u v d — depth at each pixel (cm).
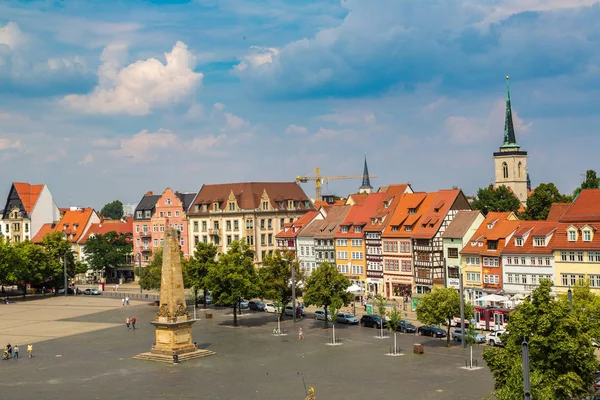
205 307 14875
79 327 12862
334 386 7775
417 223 15075
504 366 5728
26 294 19112
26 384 8419
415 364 8788
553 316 5675
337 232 16988
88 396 7738
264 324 12638
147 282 16588
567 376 5503
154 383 8231
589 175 16575
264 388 7812
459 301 9931
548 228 12269
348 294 11575
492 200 18762
